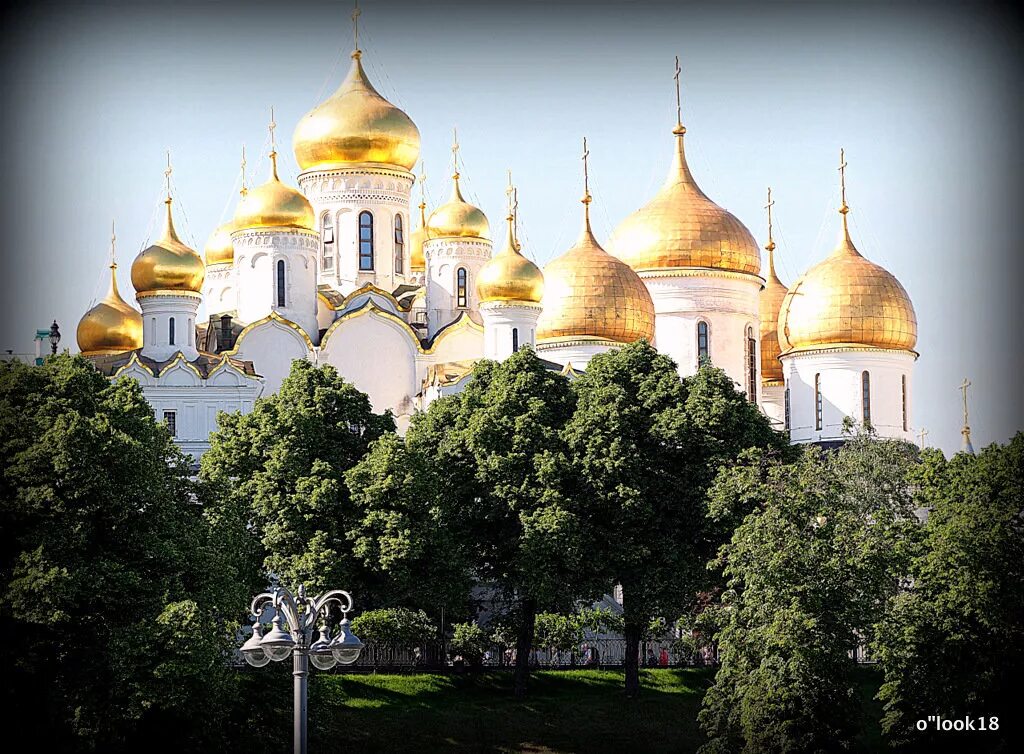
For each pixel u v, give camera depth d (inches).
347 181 6948.8
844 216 6914.4
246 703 4362.7
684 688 5275.6
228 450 5118.1
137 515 4210.1
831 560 4453.7
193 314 6555.1
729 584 4675.2
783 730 4330.7
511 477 5132.9
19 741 3941.9
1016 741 4355.3
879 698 4549.7
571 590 5137.8
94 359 6609.3
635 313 6653.5
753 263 6924.2
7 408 4185.5
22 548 4079.7
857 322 6742.1
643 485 5157.5
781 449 5359.3
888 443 5738.2
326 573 4840.1
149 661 3954.2
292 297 6658.5
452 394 5866.1
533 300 6510.8
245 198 6717.5
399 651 5295.3
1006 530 4515.3
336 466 5093.5
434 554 4977.9
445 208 6968.5
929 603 4480.8
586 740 4889.3
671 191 6953.7
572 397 5408.5
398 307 6806.1
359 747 4699.8
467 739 4825.3
